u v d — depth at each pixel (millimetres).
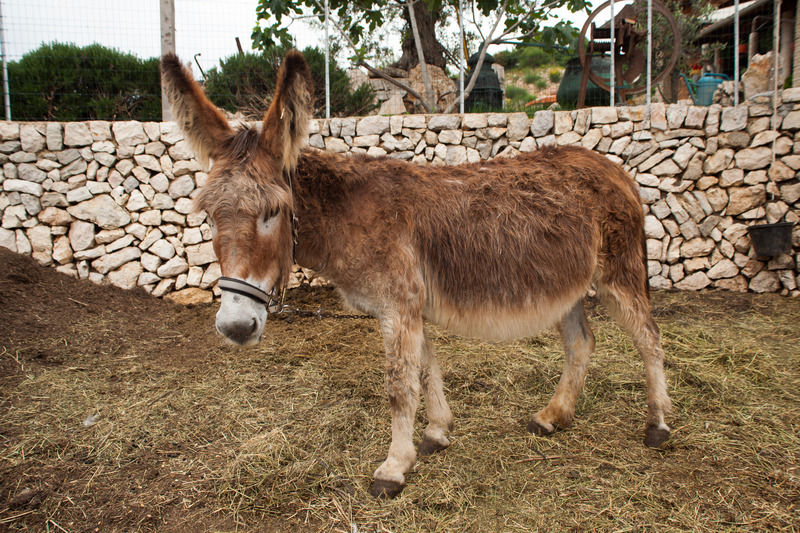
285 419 3098
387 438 2867
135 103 6883
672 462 2547
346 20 8109
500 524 2129
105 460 2650
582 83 6520
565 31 7297
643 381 3535
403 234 2389
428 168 2719
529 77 15945
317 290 5730
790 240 5031
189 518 2213
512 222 2512
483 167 2756
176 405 3266
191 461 2645
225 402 3320
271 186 2025
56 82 6332
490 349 4281
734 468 2465
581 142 5637
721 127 5426
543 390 3516
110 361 3914
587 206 2650
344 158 2539
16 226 5199
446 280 2506
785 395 3230
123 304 5020
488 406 3279
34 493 2354
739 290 5473
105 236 5328
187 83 2209
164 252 5438
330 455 2688
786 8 7953
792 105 5273
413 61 10516
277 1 7074
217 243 1992
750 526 2051
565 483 2398
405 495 2340
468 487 2396
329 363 4027
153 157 5410
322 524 2162
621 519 2123
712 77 6441
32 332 4090
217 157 2193
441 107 9070
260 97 7402
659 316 4871
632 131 5559
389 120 5773
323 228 2375
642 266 2830
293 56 2025
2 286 4516
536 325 2613
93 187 5316
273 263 2096
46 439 2807
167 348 4246
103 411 3160
